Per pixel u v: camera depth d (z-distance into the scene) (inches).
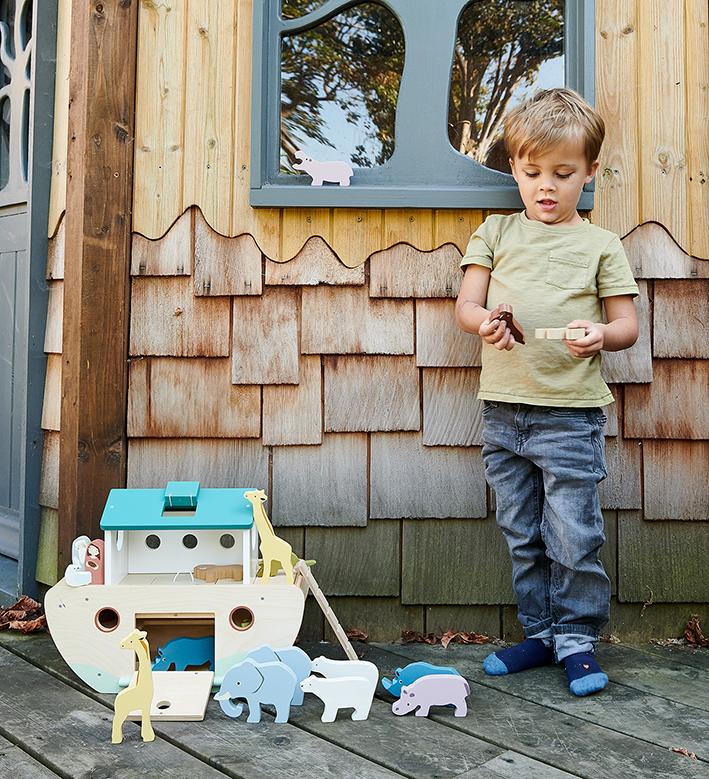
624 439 78.7
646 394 78.8
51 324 85.8
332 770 51.7
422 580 78.8
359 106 80.9
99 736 56.9
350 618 79.0
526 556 72.6
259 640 64.9
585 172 71.4
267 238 79.0
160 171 79.3
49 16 86.9
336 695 59.4
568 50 79.4
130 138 78.9
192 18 79.7
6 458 98.7
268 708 62.3
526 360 69.7
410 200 77.8
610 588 72.6
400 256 78.7
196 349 78.9
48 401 85.7
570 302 70.2
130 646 56.4
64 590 65.0
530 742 56.2
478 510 78.7
